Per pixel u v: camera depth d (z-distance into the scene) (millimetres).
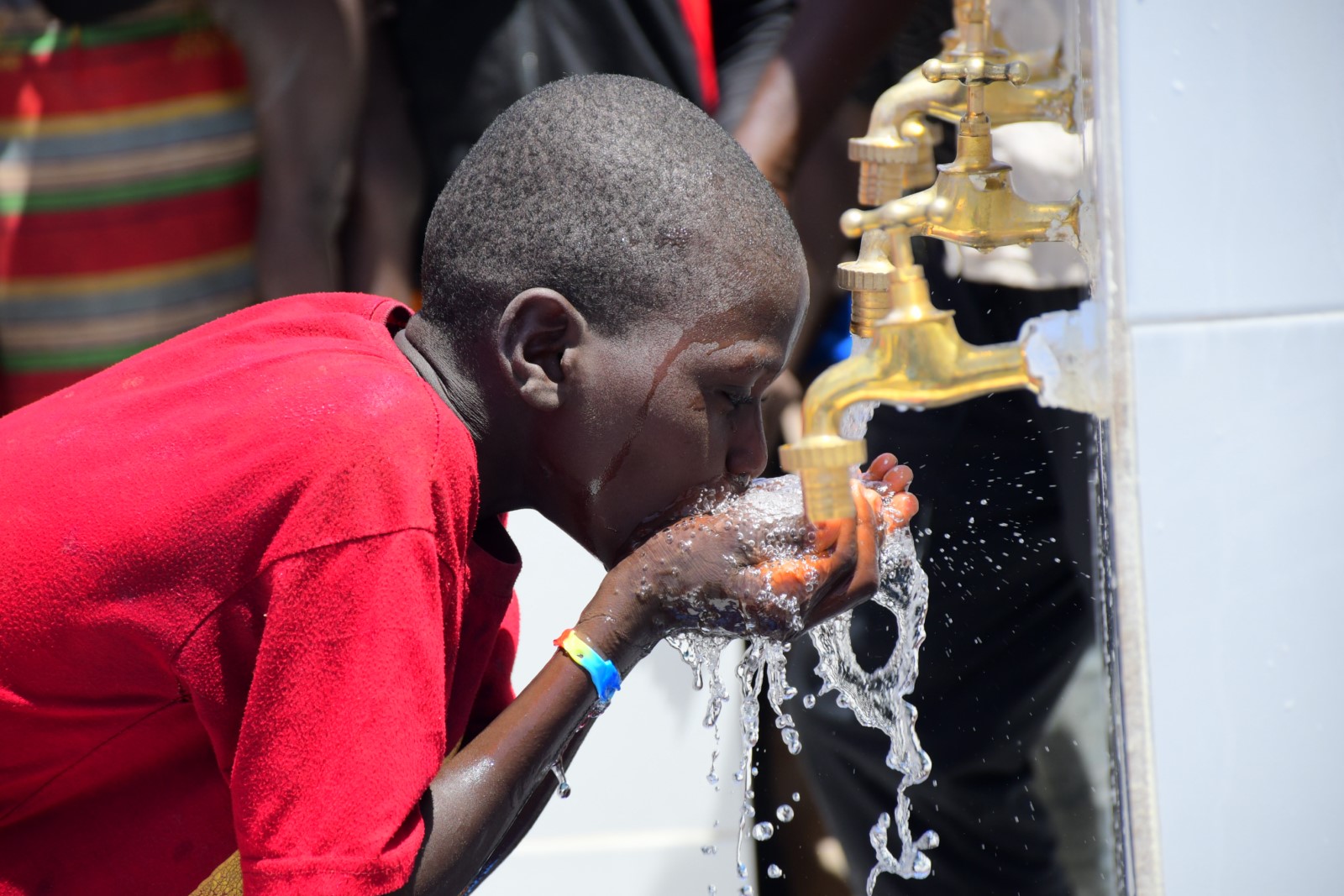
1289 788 2641
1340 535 2615
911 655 3672
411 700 2820
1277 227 2564
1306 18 2539
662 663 5723
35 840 3258
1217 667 2609
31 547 2973
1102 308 2584
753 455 3260
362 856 2748
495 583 3443
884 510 3412
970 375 2840
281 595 2836
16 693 3031
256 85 6316
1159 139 2535
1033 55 2902
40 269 6516
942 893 5293
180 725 3162
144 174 6402
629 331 3115
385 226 6516
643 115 3178
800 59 5918
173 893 3346
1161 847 2617
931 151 3787
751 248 3125
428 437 2975
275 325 3436
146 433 3045
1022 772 4824
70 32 6301
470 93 6137
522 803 3213
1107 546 2668
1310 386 2590
